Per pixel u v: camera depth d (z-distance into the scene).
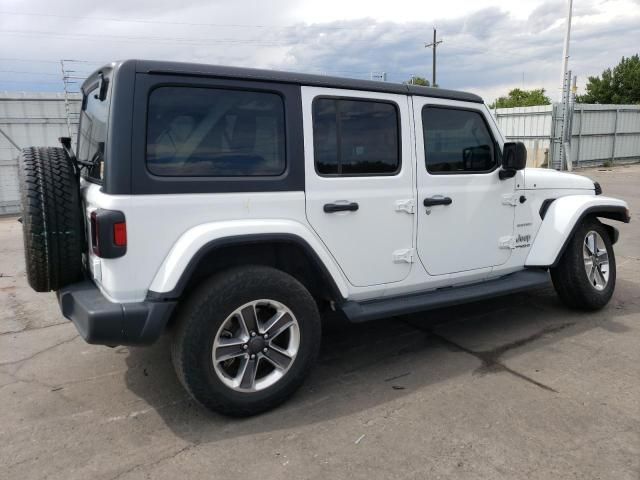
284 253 3.33
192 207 2.86
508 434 2.85
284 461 2.66
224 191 2.95
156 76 2.76
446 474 2.53
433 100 3.77
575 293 4.60
